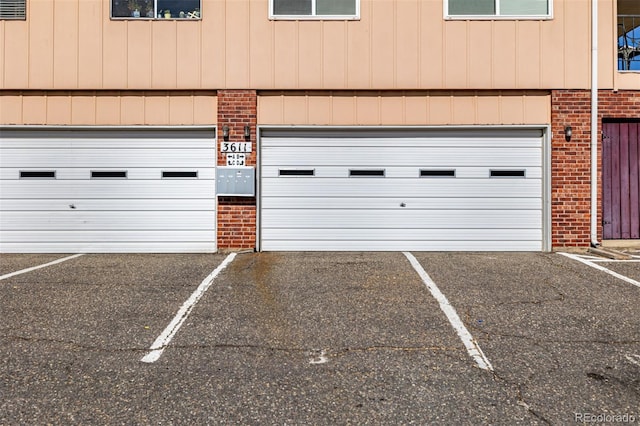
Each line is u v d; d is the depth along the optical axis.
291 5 8.61
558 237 8.60
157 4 8.62
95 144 8.70
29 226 8.70
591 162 8.59
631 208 8.80
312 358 3.97
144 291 5.83
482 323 4.75
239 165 8.58
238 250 8.62
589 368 3.77
